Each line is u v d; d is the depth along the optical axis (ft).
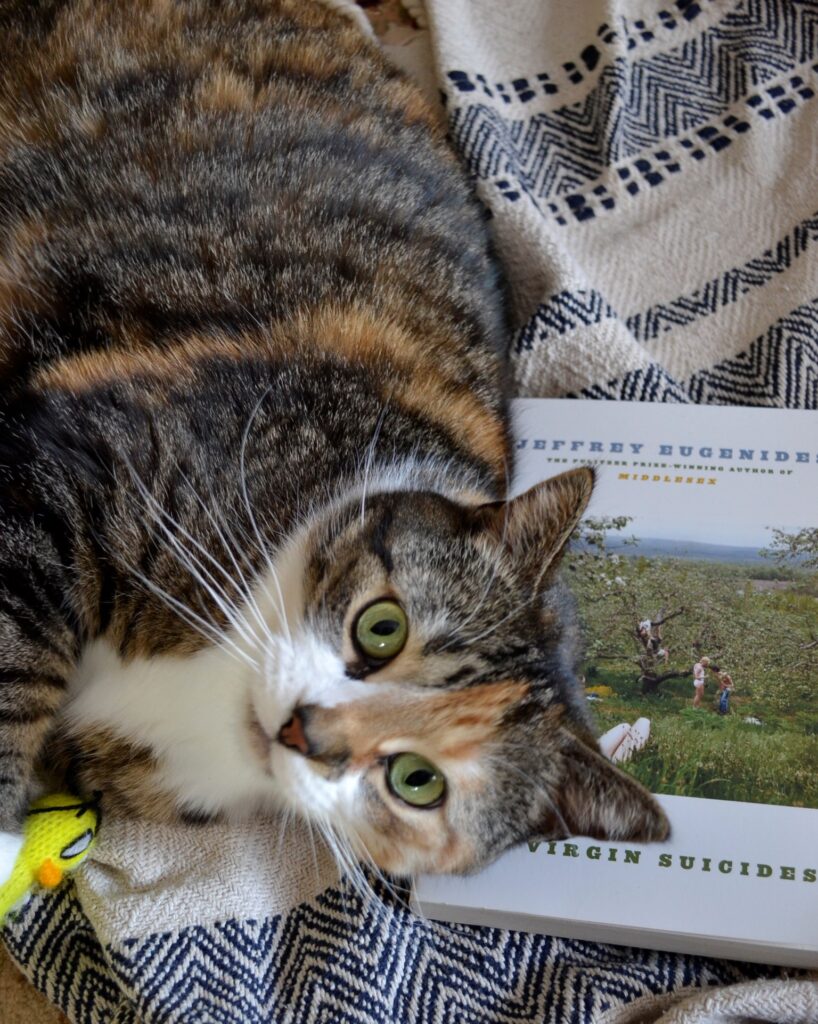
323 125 1.58
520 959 1.34
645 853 1.34
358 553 1.25
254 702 1.26
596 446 1.55
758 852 1.34
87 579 1.23
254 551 1.24
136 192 1.45
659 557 1.49
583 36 1.96
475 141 1.83
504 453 1.49
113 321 1.33
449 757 1.27
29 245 1.44
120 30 1.62
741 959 1.33
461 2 1.95
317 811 1.26
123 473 1.21
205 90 1.56
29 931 1.34
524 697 1.29
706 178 1.89
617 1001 1.30
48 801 1.33
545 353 1.71
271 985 1.31
